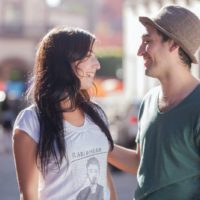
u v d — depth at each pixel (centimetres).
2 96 3269
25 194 430
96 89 468
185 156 451
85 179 437
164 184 456
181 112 454
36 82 443
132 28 3166
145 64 475
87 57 444
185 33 460
